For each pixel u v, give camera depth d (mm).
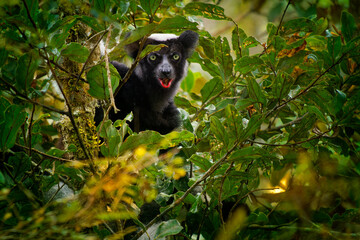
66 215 3439
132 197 4141
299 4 7391
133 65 4078
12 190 3834
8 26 4137
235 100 6602
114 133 3977
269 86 5785
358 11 7062
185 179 5137
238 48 5961
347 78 5277
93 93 4219
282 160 5250
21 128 4336
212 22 10969
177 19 3701
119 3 4102
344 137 5176
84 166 4266
